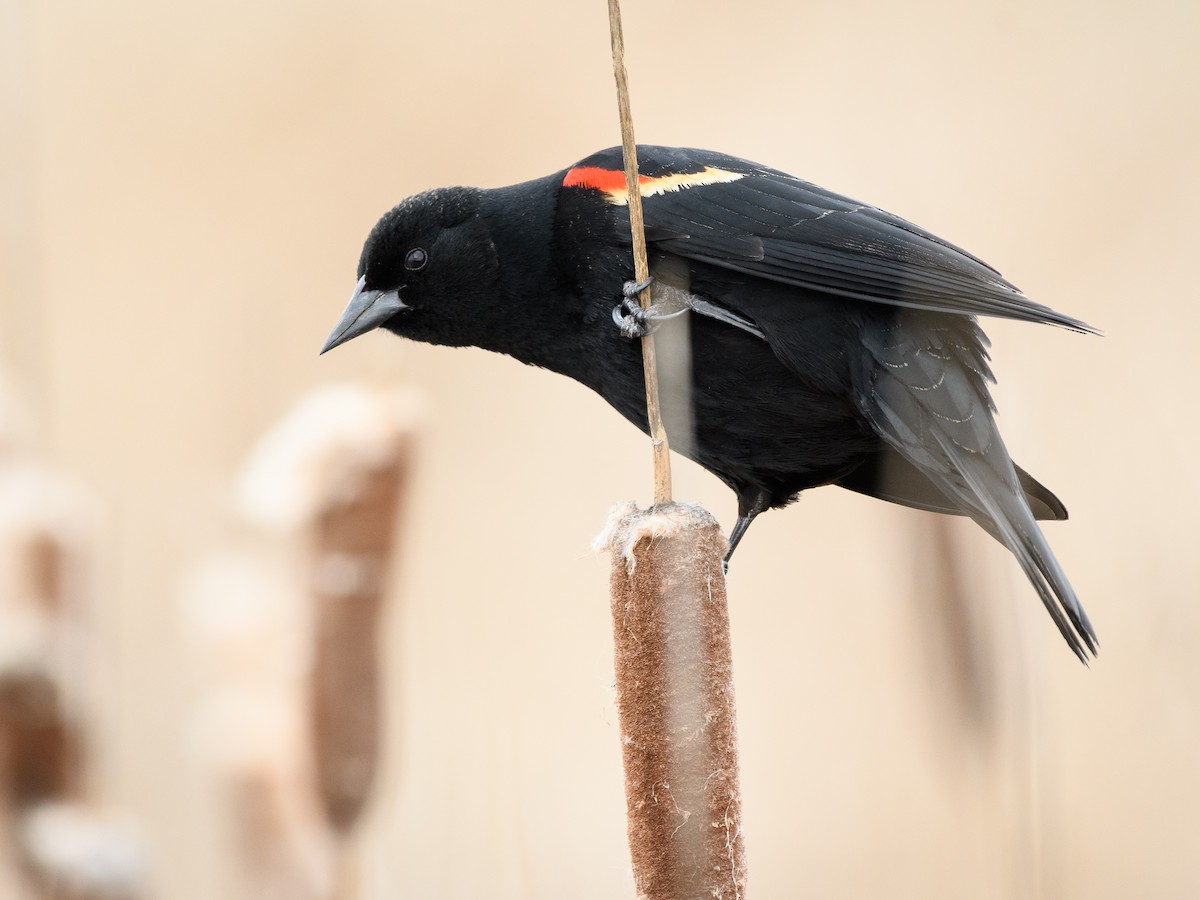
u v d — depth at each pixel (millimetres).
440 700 7586
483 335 9438
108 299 15828
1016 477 7789
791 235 8195
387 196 17453
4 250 6383
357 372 14633
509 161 17844
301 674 6605
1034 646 6867
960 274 7785
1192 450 12195
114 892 5707
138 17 18344
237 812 6359
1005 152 16938
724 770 5488
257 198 17234
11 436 6207
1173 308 14742
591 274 8758
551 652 11570
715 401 8492
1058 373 11688
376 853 6652
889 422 7980
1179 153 16891
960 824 6766
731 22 19062
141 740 6344
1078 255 15695
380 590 6809
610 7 6734
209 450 8234
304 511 6770
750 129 17250
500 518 13656
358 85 18469
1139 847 9703
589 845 10609
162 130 17906
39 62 18031
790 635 12734
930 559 6871
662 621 5523
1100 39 18656
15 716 5652
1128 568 10039
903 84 18031
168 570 6730
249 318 9031
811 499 13391
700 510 5781
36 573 5797
